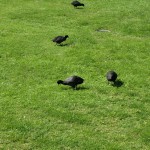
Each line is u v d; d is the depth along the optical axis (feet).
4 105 53.31
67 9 105.91
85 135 46.75
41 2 112.57
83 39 82.12
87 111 52.47
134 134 47.52
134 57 72.79
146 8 107.86
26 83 60.70
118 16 100.27
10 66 67.10
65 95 56.39
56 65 67.72
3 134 46.50
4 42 78.89
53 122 49.44
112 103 55.06
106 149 43.96
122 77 63.31
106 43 80.33
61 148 44.11
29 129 47.60
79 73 64.75
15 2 111.34
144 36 86.58
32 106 53.06
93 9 106.93
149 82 61.82
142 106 54.44
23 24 92.12
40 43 79.15
